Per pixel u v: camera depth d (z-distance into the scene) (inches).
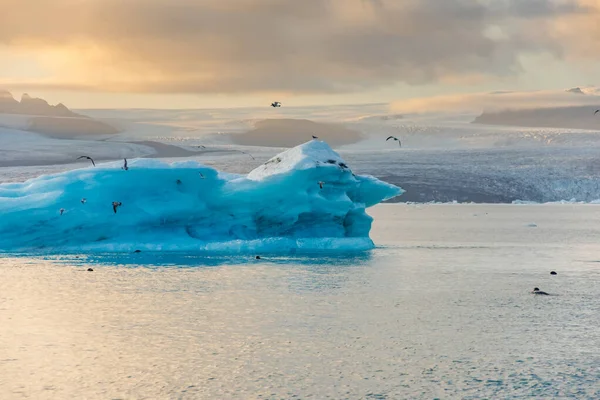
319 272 2586.1
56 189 2933.1
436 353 1592.0
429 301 2116.1
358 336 1717.5
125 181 2925.7
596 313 1967.3
